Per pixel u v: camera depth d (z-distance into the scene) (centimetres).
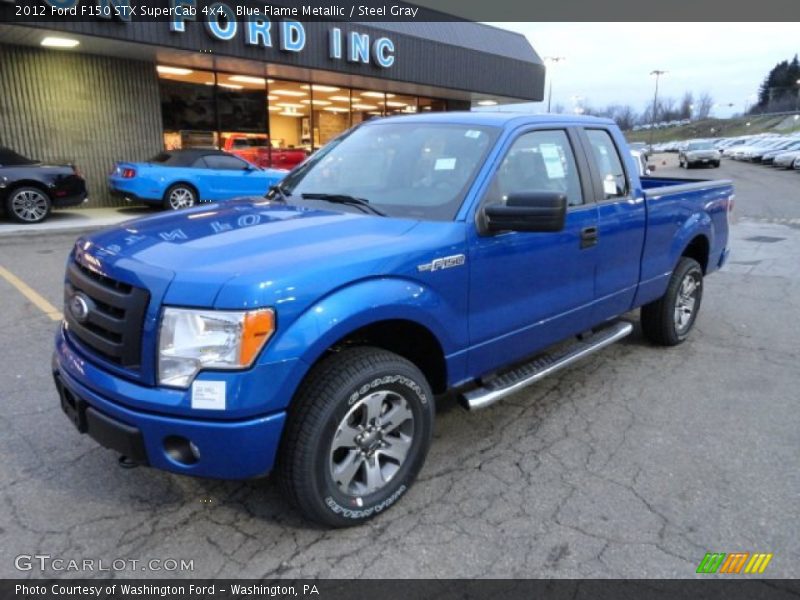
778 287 740
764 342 530
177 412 223
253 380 221
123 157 1480
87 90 1399
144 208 1445
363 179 340
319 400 242
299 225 282
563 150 368
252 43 1419
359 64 1683
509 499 290
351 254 251
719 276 804
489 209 291
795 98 11912
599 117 421
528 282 330
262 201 351
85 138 1416
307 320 230
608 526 270
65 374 260
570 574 240
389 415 273
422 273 269
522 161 334
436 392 313
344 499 259
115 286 241
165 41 1280
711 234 519
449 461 324
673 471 316
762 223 1362
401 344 302
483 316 307
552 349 404
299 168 388
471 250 292
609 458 329
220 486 295
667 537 263
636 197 419
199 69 1578
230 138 1675
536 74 2338
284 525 267
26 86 1317
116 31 1206
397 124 373
